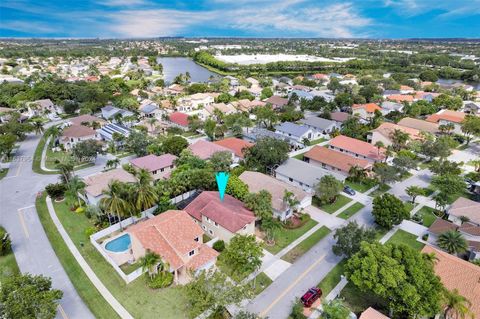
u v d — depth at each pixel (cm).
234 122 10781
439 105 13850
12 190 6756
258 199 5131
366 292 3675
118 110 12556
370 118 12112
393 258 3538
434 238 5025
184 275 4203
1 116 11775
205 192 5759
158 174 7150
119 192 5031
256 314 3484
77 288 4050
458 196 6619
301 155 8881
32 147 9519
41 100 13638
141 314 3653
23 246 4900
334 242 5088
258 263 3912
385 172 6769
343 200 6475
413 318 3397
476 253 4497
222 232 4888
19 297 3069
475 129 9544
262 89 17762
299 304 3672
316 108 13750
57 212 5872
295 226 5512
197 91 17175
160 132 10675
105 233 5169
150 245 4238
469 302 3188
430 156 8331
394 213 5191
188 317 3597
